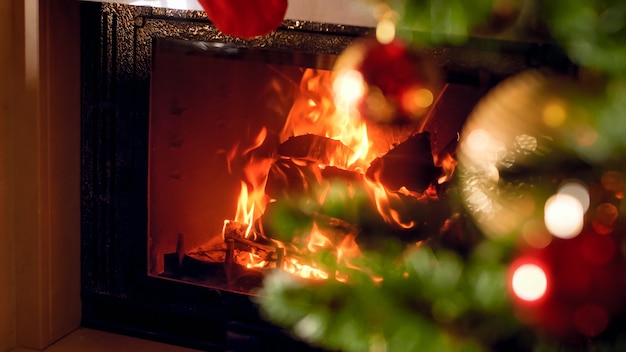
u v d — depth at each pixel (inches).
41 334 66.2
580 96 30.9
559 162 32.0
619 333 31.5
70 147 66.2
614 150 30.9
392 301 32.4
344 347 32.9
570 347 32.0
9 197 64.6
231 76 63.1
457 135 57.4
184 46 61.7
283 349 62.7
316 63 58.6
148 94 63.4
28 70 62.5
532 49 52.6
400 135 60.2
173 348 66.7
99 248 68.0
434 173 58.1
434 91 36.3
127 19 62.5
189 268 65.4
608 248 30.1
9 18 61.8
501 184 32.6
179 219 65.8
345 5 54.0
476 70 54.4
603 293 29.6
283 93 62.5
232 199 65.0
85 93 65.6
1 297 65.2
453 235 57.2
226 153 64.4
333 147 61.1
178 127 64.5
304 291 33.4
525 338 32.3
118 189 66.1
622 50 29.8
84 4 64.1
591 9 29.8
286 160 62.1
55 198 65.6
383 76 31.7
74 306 69.4
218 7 40.5
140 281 66.6
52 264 66.1
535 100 31.3
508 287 31.1
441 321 32.3
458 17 30.4
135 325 68.6
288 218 35.4
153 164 65.1
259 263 63.8
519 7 30.7
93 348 66.6
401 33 32.9
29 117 63.1
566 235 29.7
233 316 64.2
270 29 41.2
